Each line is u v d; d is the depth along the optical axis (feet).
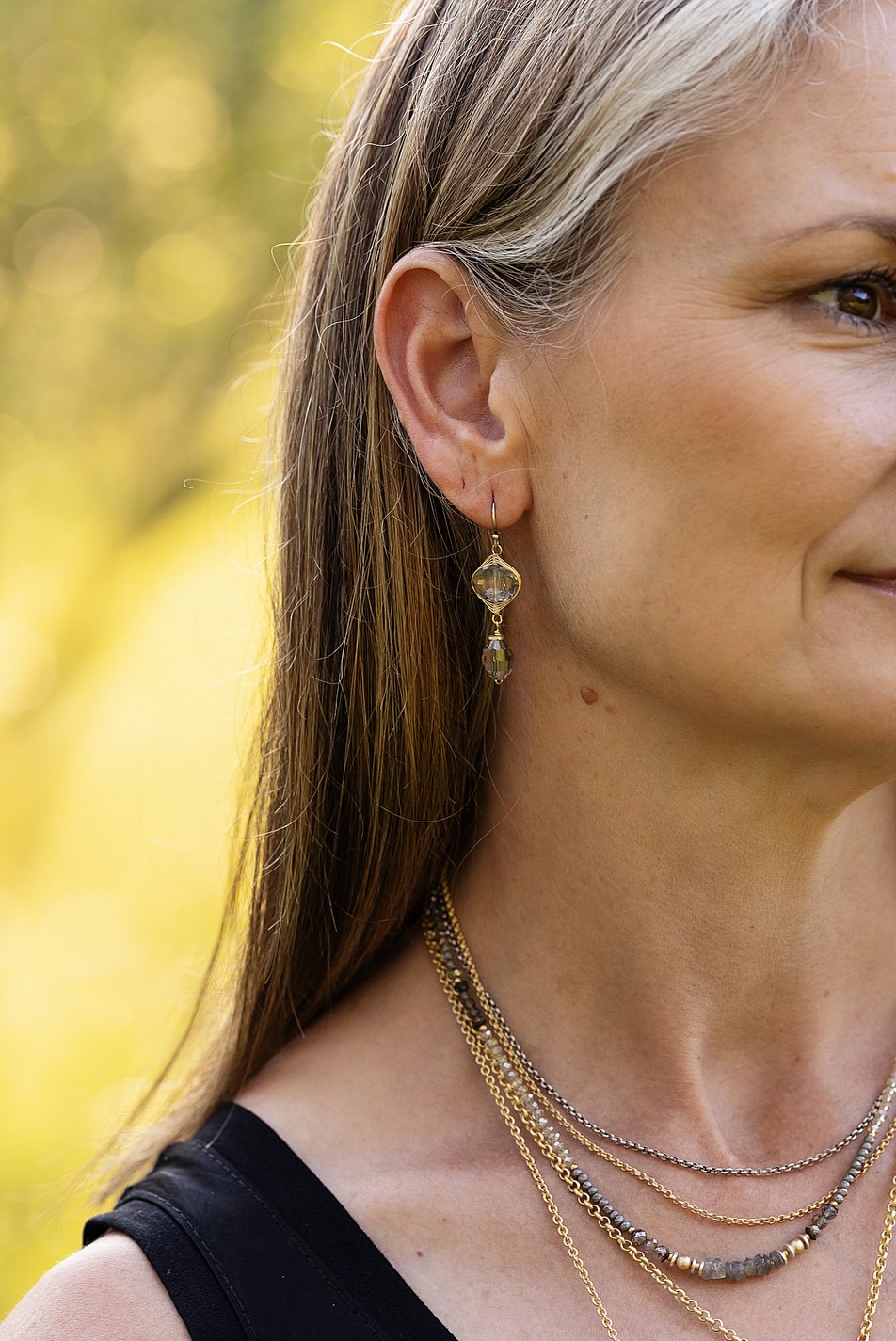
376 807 5.31
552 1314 4.59
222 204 17.43
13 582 19.08
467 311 4.80
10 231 17.72
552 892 5.09
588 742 4.91
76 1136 16.06
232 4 17.19
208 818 8.50
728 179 4.24
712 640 4.40
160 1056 7.12
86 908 19.02
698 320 4.28
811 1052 5.11
